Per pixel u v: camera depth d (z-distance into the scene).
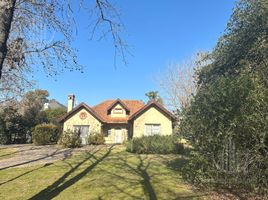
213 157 11.36
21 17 8.53
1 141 37.44
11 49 8.81
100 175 14.98
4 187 13.24
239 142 10.77
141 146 24.16
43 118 44.34
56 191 12.25
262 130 10.21
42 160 20.81
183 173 13.34
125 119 39.16
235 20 13.20
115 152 25.05
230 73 13.05
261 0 12.20
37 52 9.29
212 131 11.20
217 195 11.09
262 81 11.25
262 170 10.59
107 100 43.84
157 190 11.92
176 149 23.69
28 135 41.81
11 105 19.38
